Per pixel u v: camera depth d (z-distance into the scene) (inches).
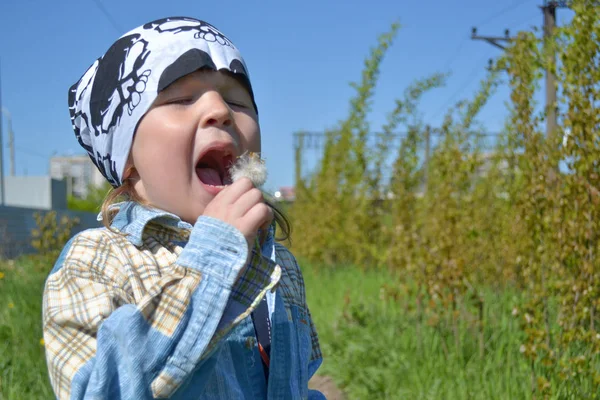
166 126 51.0
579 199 156.5
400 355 195.3
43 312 48.4
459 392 157.9
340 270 415.5
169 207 52.6
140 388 40.9
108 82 54.4
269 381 53.5
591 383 139.6
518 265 239.8
